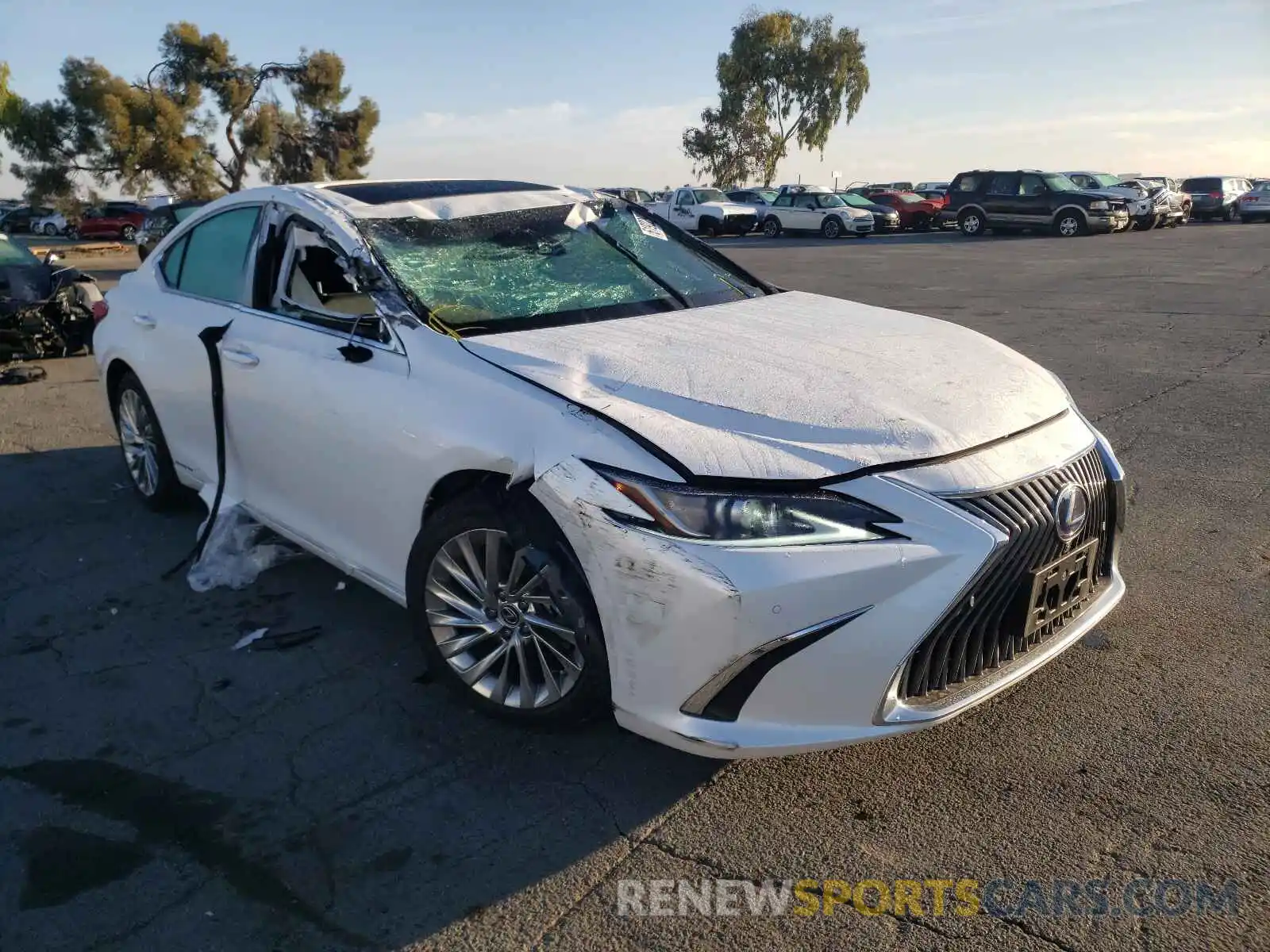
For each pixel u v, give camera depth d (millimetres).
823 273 18922
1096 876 2514
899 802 2814
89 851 2691
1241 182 39281
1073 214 28203
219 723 3301
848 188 43281
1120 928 2348
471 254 3838
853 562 2508
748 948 2332
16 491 5738
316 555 4066
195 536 4934
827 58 58219
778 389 2934
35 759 3115
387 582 3541
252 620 4027
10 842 2732
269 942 2373
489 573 3070
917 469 2646
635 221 4543
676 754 3078
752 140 59250
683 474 2588
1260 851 2574
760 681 2572
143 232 23484
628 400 2891
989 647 2777
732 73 58812
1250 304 12594
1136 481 5504
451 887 2545
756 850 2648
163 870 2619
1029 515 2734
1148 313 12062
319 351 3668
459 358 3207
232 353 4066
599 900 2486
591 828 2750
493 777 2984
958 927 2367
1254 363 8719
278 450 3918
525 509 2924
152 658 3732
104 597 4266
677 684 2631
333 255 3807
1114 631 3748
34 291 9547
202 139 43094
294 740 3193
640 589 2621
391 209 3941
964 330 3818
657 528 2582
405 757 3094
